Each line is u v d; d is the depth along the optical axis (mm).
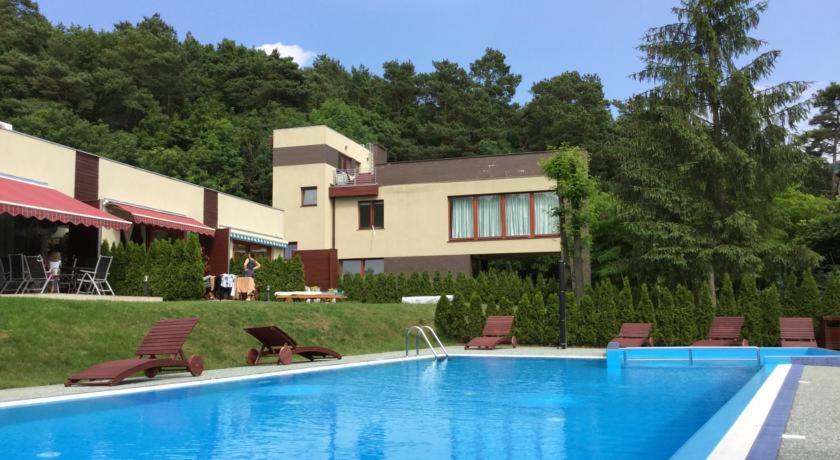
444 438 7391
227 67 70688
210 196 28031
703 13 24906
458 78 72625
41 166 19906
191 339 15953
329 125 60969
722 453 5086
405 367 16156
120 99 60688
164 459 6355
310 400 10539
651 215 24688
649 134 25391
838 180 49500
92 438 7406
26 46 60812
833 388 9547
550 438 7387
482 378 13852
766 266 25422
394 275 34062
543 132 64375
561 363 17219
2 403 9461
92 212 18328
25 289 17797
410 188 37125
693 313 21609
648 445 6957
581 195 24875
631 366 16422
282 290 26312
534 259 53375
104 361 13570
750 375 14289
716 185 25203
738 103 24156
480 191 35781
